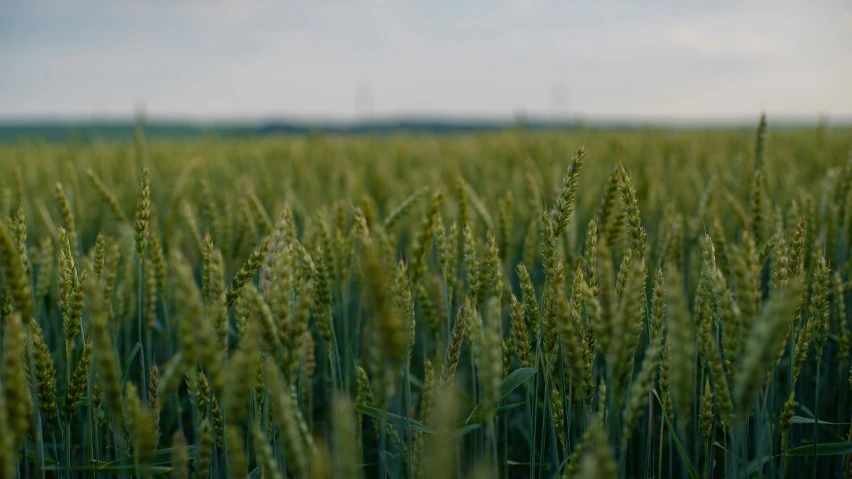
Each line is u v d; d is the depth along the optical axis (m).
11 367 1.53
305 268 2.58
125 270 4.11
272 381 1.62
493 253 2.55
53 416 2.33
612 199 2.82
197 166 8.12
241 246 4.64
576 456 1.94
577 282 2.32
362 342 4.30
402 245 5.65
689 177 6.93
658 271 2.45
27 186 6.80
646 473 2.76
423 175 7.80
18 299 1.88
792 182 5.45
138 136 6.79
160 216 5.64
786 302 1.38
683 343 1.50
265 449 1.66
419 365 4.36
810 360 4.10
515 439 4.39
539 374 3.64
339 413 1.32
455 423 2.44
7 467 1.46
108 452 3.20
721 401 2.06
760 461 2.23
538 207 4.11
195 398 2.49
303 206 5.92
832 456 3.66
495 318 1.79
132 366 4.78
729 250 3.45
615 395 1.80
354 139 17.11
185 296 1.50
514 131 12.80
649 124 14.10
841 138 10.23
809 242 3.71
